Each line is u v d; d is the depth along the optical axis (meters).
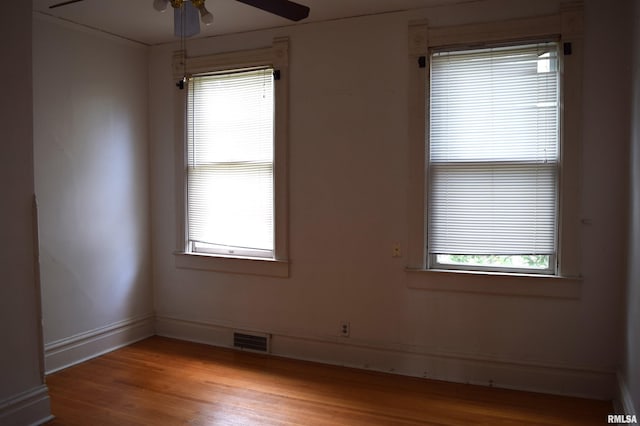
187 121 4.40
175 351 4.21
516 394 3.31
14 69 2.81
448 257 3.60
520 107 3.34
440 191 3.55
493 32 3.32
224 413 3.05
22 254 2.86
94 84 4.03
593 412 3.04
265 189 4.12
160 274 4.62
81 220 3.94
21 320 2.85
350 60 3.75
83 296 3.96
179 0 2.36
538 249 3.34
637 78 2.73
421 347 3.63
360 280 3.79
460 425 2.89
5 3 2.76
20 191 2.85
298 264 3.99
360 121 3.74
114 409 3.10
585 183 3.18
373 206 3.73
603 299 3.18
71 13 3.62
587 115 3.16
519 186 3.36
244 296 4.23
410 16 3.56
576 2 3.13
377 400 3.23
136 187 4.45
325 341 3.93
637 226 2.64
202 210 4.39
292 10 2.48
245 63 4.09
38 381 2.94
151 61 4.53
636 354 2.56
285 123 3.96
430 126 3.55
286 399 3.25
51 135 3.69
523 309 3.36
